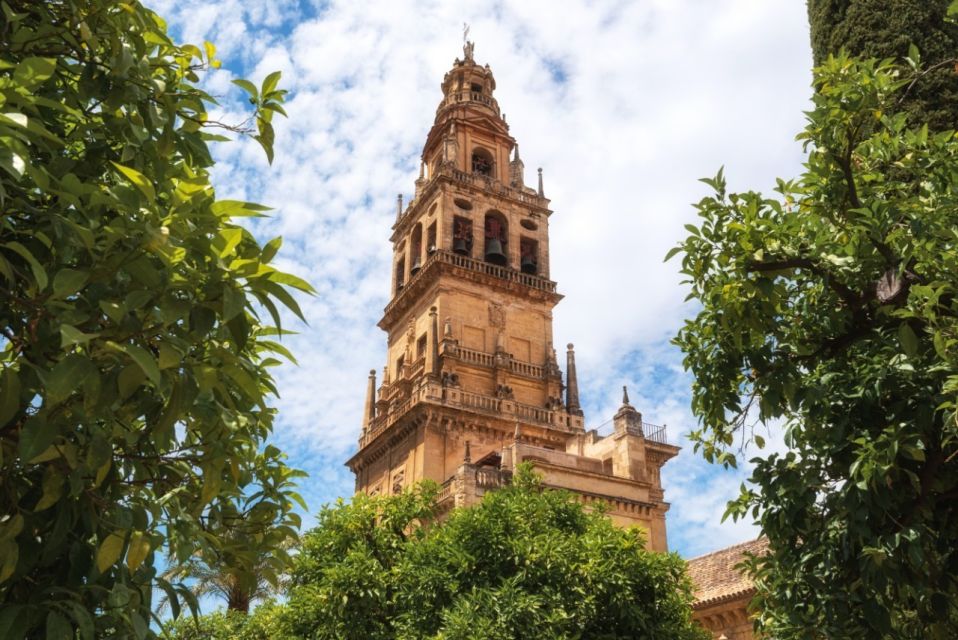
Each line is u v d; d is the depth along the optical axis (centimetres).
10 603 603
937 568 1085
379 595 2561
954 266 991
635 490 4662
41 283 530
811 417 1119
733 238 1145
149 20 759
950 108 1569
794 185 1201
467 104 7638
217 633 3550
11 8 699
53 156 666
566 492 2886
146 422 668
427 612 2398
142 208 639
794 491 1125
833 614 1068
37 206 691
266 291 622
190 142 746
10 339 636
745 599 3244
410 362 6456
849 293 1153
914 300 982
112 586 668
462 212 6812
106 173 762
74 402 594
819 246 1137
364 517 2953
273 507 857
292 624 2636
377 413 6688
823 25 1830
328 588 2588
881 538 1023
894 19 1678
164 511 736
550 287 6712
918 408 1038
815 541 1108
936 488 1047
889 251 1088
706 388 1264
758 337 1164
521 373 6234
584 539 2523
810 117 1131
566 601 2289
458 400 5822
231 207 651
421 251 7006
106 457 600
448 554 2469
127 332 577
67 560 660
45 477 617
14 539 602
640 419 5031
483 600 2261
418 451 5644
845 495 1048
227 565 820
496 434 5825
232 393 738
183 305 583
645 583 2458
